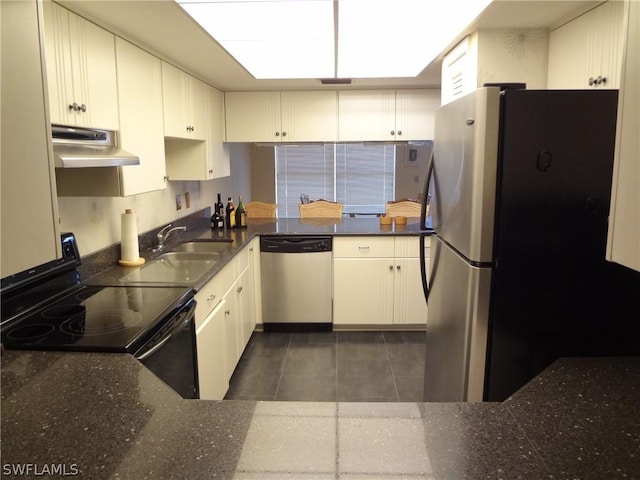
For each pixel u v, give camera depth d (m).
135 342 1.53
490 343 1.56
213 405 1.09
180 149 3.49
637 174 0.79
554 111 1.44
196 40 2.33
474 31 2.45
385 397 2.88
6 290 1.68
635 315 1.55
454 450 0.90
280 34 2.18
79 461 0.88
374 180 5.80
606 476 0.82
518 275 1.52
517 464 0.86
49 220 0.95
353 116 4.18
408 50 2.54
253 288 3.78
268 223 4.35
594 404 1.07
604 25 1.94
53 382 1.25
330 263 3.86
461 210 1.66
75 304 1.91
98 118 1.96
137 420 1.03
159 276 2.41
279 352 3.56
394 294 3.88
